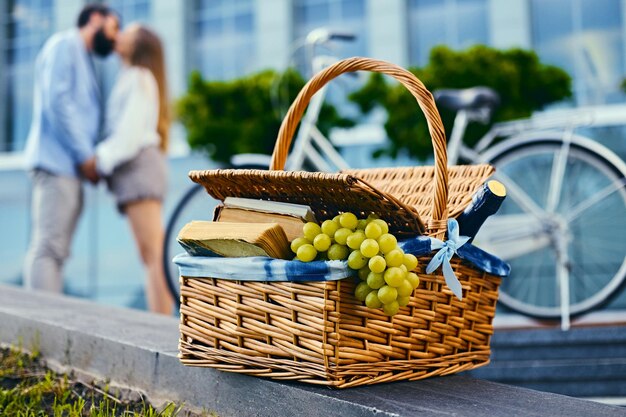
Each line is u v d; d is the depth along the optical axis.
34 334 2.10
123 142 3.47
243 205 1.46
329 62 3.09
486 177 1.54
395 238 1.26
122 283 6.73
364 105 4.58
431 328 1.41
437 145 1.38
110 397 1.76
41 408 1.73
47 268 3.46
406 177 1.69
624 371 2.49
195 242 1.42
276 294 1.34
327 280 1.26
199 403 1.57
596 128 5.25
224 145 4.94
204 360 1.46
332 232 1.29
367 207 1.31
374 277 1.24
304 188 1.35
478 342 1.54
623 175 2.93
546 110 4.88
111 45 3.63
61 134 3.46
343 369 1.28
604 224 3.62
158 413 1.63
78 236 6.85
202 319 1.46
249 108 4.91
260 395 1.42
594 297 2.89
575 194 3.50
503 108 4.35
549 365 2.55
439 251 1.36
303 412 1.33
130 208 3.54
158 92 3.58
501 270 1.51
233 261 1.38
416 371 1.43
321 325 1.27
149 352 1.71
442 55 4.51
